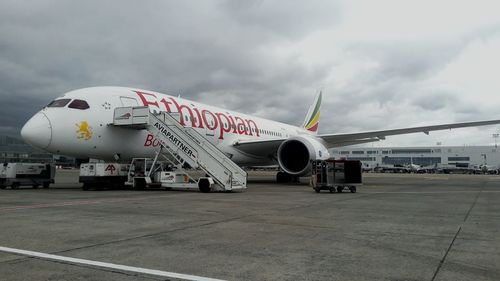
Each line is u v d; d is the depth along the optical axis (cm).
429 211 890
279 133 2778
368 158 12569
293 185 2067
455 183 2416
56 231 611
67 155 1512
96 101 1546
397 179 3309
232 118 2222
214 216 785
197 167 1492
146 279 370
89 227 649
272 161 2422
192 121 1872
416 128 2039
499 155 11094
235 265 421
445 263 432
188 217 769
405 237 577
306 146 1781
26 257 449
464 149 11481
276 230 630
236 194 1370
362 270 404
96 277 375
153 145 1725
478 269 408
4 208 902
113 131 1567
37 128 1395
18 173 1605
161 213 825
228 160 1547
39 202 1041
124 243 526
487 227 668
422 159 11906
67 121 1442
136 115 1530
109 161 1670
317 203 1062
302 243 533
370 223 706
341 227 661
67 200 1100
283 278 376
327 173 1457
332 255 466
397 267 415
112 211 854
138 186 1573
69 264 420
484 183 2416
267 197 1248
